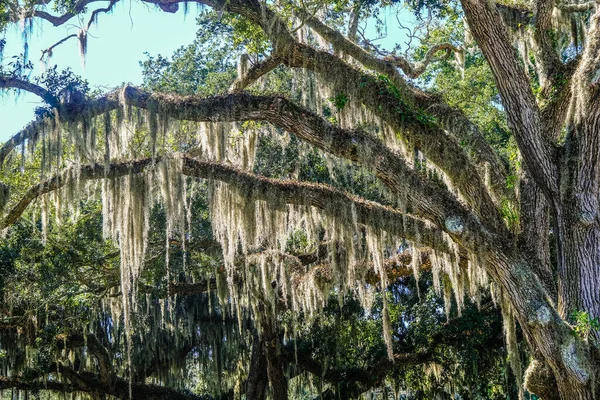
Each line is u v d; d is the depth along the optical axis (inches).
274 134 759.1
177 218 588.4
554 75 598.9
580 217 538.9
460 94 924.6
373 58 623.8
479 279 670.5
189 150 701.3
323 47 685.9
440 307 933.8
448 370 931.3
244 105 563.2
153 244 823.1
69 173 601.6
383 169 551.5
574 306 538.6
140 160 601.6
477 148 595.2
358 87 571.2
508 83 558.3
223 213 596.4
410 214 581.0
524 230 576.7
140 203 598.5
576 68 588.4
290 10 649.0
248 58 662.5
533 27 626.8
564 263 549.0
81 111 583.8
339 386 941.8
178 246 824.9
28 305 854.5
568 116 559.8
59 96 584.7
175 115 571.8
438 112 600.4
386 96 569.9
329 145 555.2
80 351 973.2
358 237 573.9
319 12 711.1
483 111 912.3
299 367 946.1
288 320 936.9
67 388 936.9
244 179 579.2
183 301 968.3
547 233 584.7
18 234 814.5
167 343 998.4
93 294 844.0
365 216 579.5
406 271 740.0
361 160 552.1
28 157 619.5
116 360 994.7
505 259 546.0
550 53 609.0
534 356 565.6
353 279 610.5
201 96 576.4
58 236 813.2
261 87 703.1
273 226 602.9
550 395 558.3
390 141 606.2
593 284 534.6
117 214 599.5
